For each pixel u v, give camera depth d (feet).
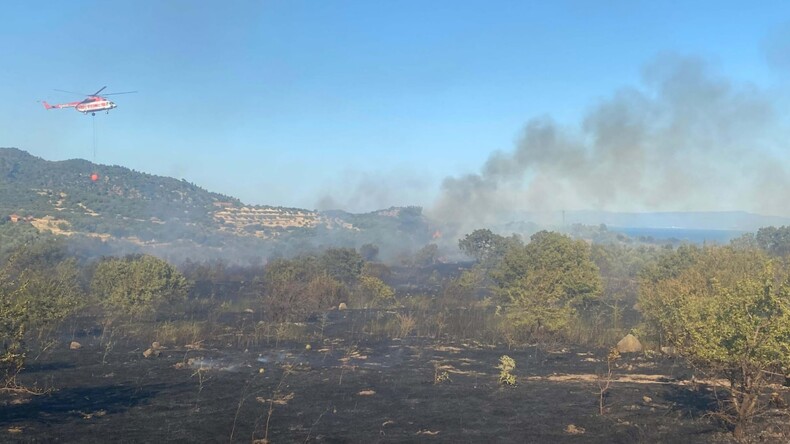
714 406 52.75
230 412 50.26
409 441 43.06
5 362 59.00
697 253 111.34
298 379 62.85
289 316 107.86
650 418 49.34
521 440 43.55
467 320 102.22
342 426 46.52
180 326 94.73
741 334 43.42
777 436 44.16
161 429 45.42
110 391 57.41
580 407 52.49
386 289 134.00
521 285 93.56
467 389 58.85
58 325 90.53
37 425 46.26
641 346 80.43
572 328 91.04
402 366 70.18
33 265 131.13
